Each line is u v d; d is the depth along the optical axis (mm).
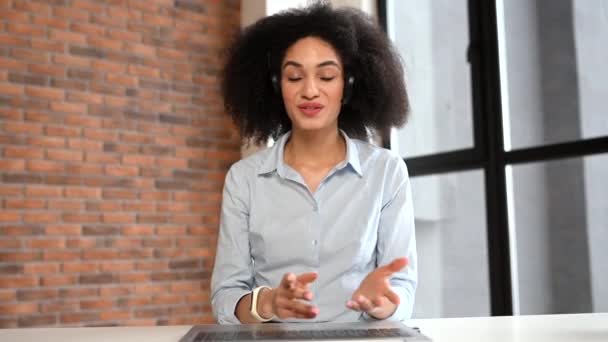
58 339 1012
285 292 1077
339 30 1412
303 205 1418
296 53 1397
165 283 4004
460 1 3664
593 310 3000
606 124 2994
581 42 3107
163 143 4070
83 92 3826
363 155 1484
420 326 1138
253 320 1196
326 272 1390
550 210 3172
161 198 4035
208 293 4156
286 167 1438
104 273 3809
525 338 981
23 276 3578
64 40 3785
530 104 3299
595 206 2988
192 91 4207
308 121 1384
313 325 1064
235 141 4355
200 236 4164
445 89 3719
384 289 1076
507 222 3316
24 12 3680
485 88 3479
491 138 3402
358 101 1610
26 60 3670
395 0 4051
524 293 3270
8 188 3576
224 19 4367
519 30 3365
